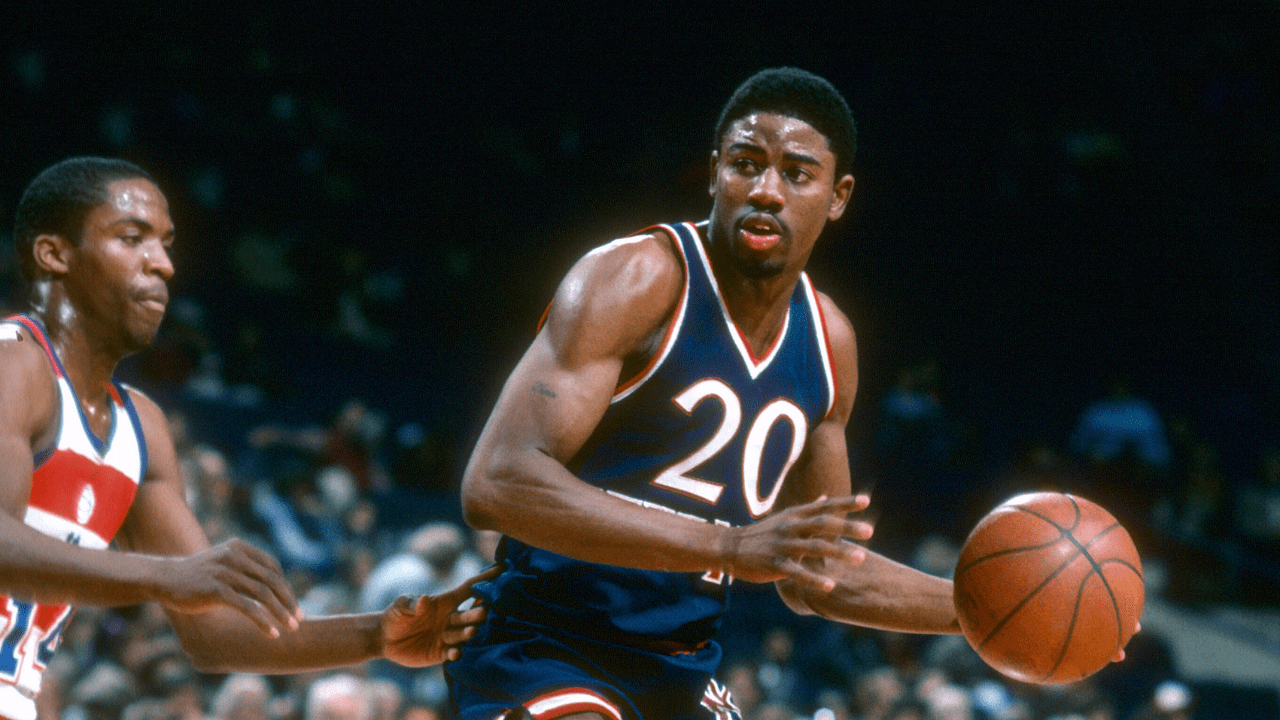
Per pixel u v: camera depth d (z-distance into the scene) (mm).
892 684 17375
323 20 34375
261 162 31906
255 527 19906
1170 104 34656
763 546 4680
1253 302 33062
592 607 5609
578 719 5406
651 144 33125
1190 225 33812
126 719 12977
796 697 19734
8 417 5105
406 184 33938
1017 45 33938
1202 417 33062
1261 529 27047
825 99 5566
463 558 16984
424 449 25156
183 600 4586
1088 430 26922
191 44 32625
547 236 33188
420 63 34625
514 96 34375
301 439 23062
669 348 5531
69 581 4555
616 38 34094
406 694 15914
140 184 5727
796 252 5531
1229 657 24906
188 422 24172
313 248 30641
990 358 33750
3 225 28359
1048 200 34188
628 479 5629
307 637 5922
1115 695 21688
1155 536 25875
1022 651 5391
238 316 29734
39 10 31766
